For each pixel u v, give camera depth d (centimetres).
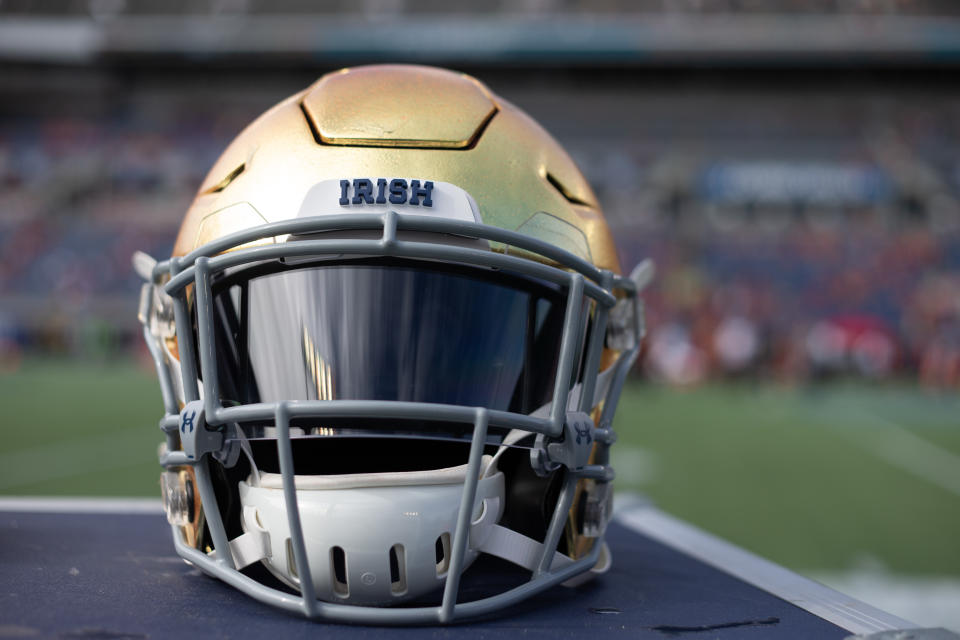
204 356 121
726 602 136
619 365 147
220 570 124
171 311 140
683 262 2039
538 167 144
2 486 601
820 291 1922
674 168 2425
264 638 107
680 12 2555
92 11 2630
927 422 1105
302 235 127
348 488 118
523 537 130
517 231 134
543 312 133
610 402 144
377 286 126
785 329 1773
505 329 130
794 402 1359
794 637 116
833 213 2312
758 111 2602
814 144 2488
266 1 2647
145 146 2483
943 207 2252
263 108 2678
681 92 2617
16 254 2025
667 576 156
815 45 2475
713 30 2502
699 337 1723
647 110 2620
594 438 132
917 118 2550
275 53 2581
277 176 134
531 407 130
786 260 2052
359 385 124
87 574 140
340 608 114
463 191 130
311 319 126
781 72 2577
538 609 128
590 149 2528
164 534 180
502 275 130
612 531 207
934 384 1609
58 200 2264
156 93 2684
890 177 2323
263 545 122
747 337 1655
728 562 166
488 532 126
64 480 625
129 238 2083
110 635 106
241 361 128
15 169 2384
